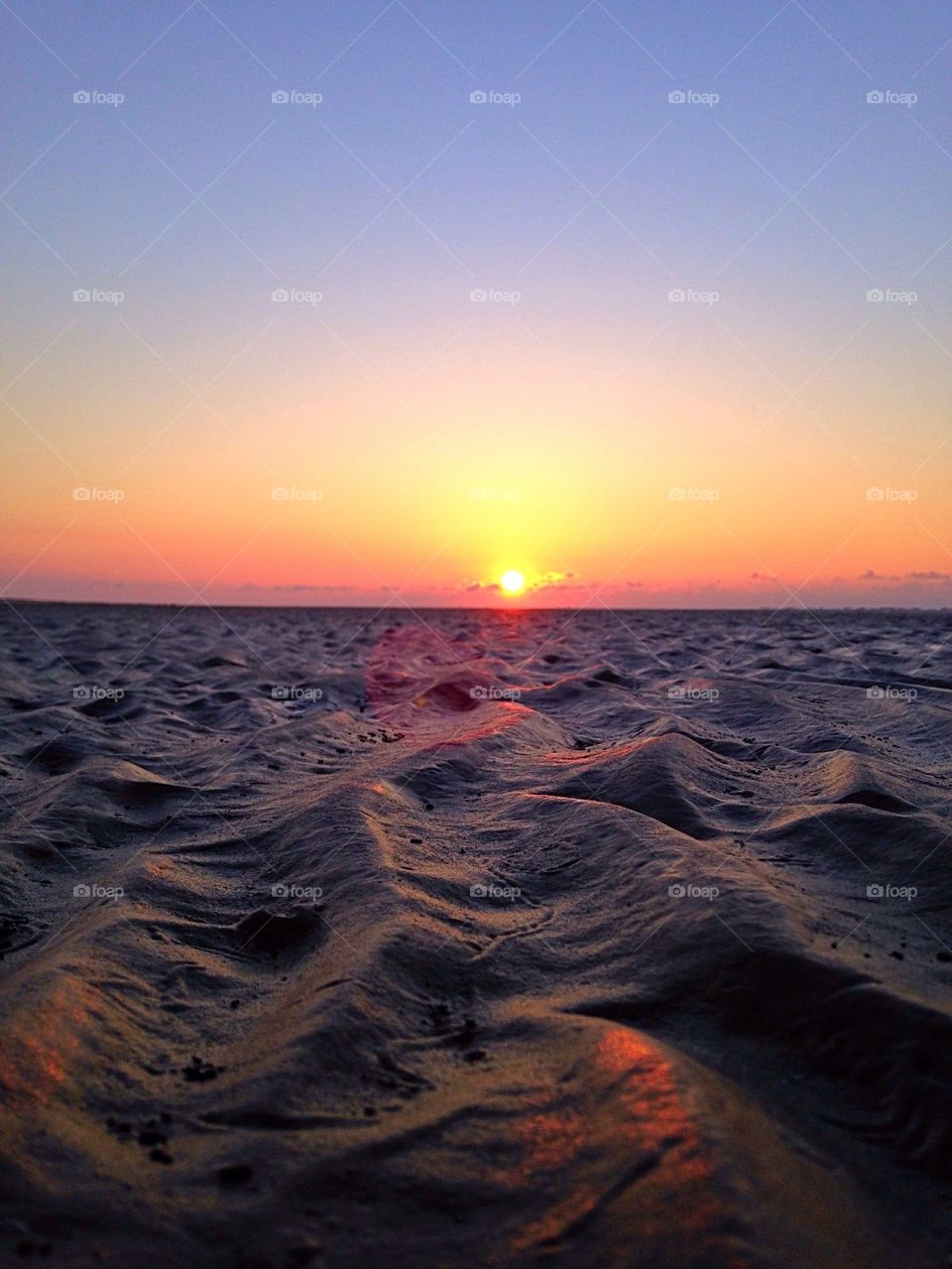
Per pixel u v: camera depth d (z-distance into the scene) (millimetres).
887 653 17562
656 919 4000
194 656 18625
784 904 3988
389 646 22531
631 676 14727
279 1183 2373
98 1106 2742
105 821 6184
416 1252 2170
